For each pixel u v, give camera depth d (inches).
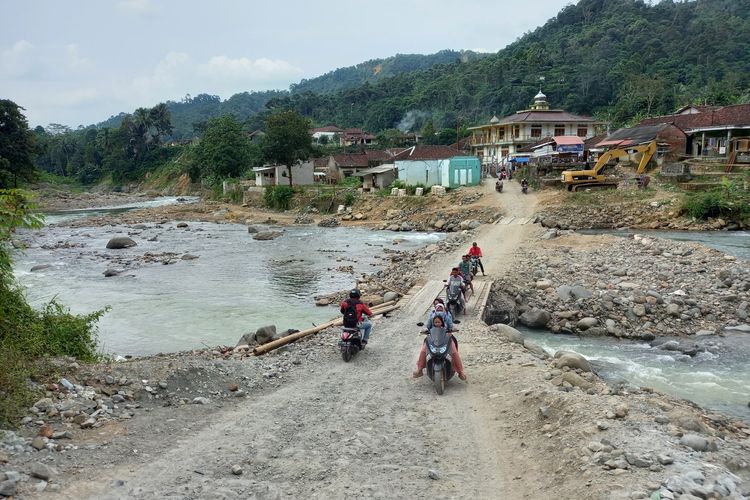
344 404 381.4
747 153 1822.1
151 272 1206.3
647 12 6264.8
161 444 307.4
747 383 513.0
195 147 4901.6
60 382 358.3
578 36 6053.2
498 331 583.5
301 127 2679.6
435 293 760.3
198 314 852.6
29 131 3184.1
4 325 410.6
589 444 280.4
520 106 4687.5
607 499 231.3
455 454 304.3
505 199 1911.9
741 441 327.9
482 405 378.3
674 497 226.2
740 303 730.8
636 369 552.7
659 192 1715.1
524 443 311.7
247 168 3853.3
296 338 580.1
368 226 1980.8
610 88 4480.8
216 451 301.3
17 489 242.5
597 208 1662.2
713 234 1405.0
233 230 2025.1
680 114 2396.7
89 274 1192.8
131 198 4180.6
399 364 477.1
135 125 5610.2
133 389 373.7
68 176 5954.7
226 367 438.9
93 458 281.9
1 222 398.0
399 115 5782.5
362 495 257.8
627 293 771.4
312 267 1227.2
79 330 488.4
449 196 2062.0
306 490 261.9
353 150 4350.4
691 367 558.6
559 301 761.6
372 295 824.3
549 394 356.8
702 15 6063.0
